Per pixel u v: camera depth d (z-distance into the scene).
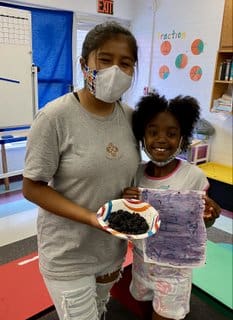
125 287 1.80
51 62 4.07
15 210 3.20
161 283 1.23
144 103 1.18
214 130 3.96
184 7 4.05
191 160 3.81
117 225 0.94
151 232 0.91
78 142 0.94
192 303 1.99
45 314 1.61
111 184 1.00
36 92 3.41
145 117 1.17
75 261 1.05
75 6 4.04
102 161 0.96
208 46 3.87
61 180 1.00
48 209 0.98
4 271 1.88
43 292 1.71
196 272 2.00
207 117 4.03
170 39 4.30
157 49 4.51
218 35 3.74
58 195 0.98
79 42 4.33
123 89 0.98
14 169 3.95
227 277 1.97
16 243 2.61
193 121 1.24
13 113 3.25
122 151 1.00
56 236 1.03
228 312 1.78
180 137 1.22
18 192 3.63
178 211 1.16
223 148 3.92
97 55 0.94
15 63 3.15
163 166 1.23
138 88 4.86
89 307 1.08
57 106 0.93
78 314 1.05
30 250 2.52
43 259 1.08
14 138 3.28
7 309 1.59
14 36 3.08
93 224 0.93
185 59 4.16
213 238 2.86
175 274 1.22
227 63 3.41
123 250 1.21
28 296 1.68
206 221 1.19
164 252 1.20
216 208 1.17
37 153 0.92
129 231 0.92
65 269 1.05
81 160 0.94
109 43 0.92
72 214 0.94
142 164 1.28
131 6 4.66
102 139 0.97
